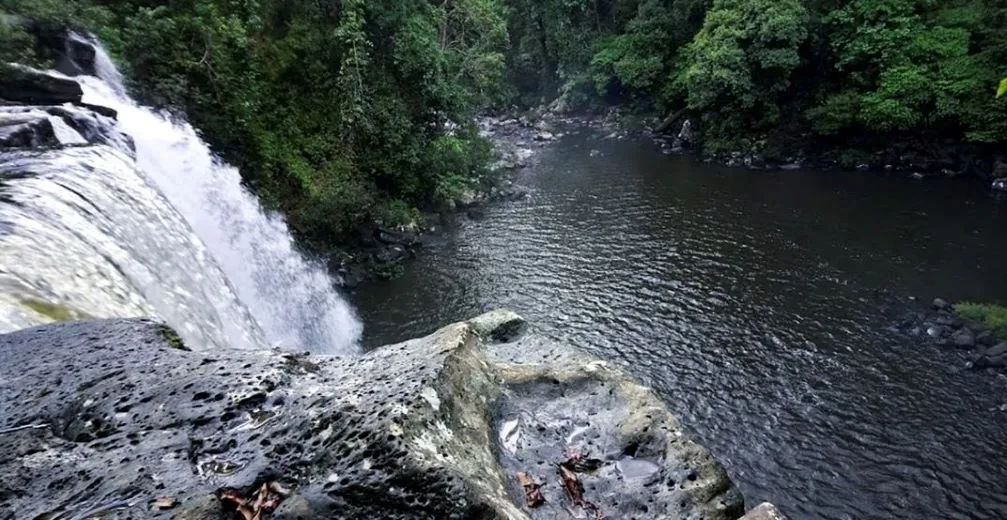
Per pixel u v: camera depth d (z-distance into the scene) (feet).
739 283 65.26
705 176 100.78
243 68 66.80
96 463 9.13
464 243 80.18
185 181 48.85
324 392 10.02
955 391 47.19
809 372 50.47
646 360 53.16
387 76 82.48
